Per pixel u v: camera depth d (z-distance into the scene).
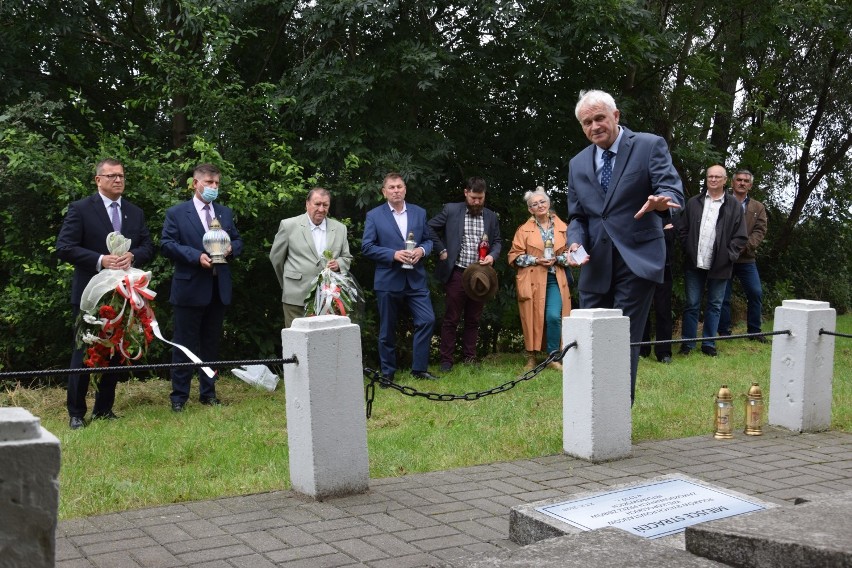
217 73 11.55
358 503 4.88
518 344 13.03
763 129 15.52
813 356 6.98
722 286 11.34
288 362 4.98
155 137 12.66
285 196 10.32
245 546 4.15
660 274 6.28
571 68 12.80
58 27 11.68
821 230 20.16
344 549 4.12
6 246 10.93
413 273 9.62
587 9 11.52
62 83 12.80
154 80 11.46
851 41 17.02
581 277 6.60
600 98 6.29
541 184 13.42
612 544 3.29
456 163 12.99
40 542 2.57
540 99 12.77
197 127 11.48
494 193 13.11
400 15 11.64
